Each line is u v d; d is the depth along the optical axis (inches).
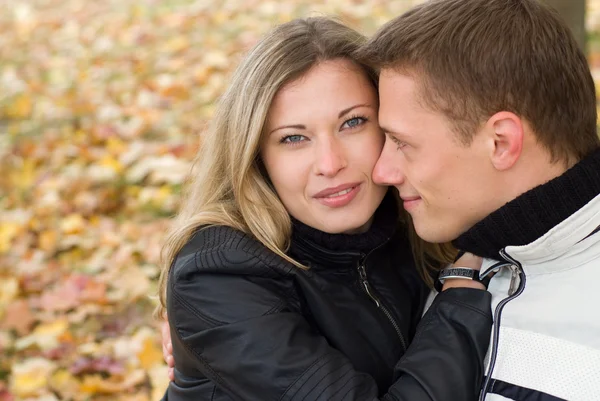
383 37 62.0
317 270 67.8
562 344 54.1
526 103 57.2
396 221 71.4
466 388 59.0
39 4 313.9
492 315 60.9
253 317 61.3
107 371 111.6
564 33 60.2
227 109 68.7
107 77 224.5
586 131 60.7
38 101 209.9
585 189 56.8
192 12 271.6
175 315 64.5
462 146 58.4
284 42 64.7
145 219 146.3
